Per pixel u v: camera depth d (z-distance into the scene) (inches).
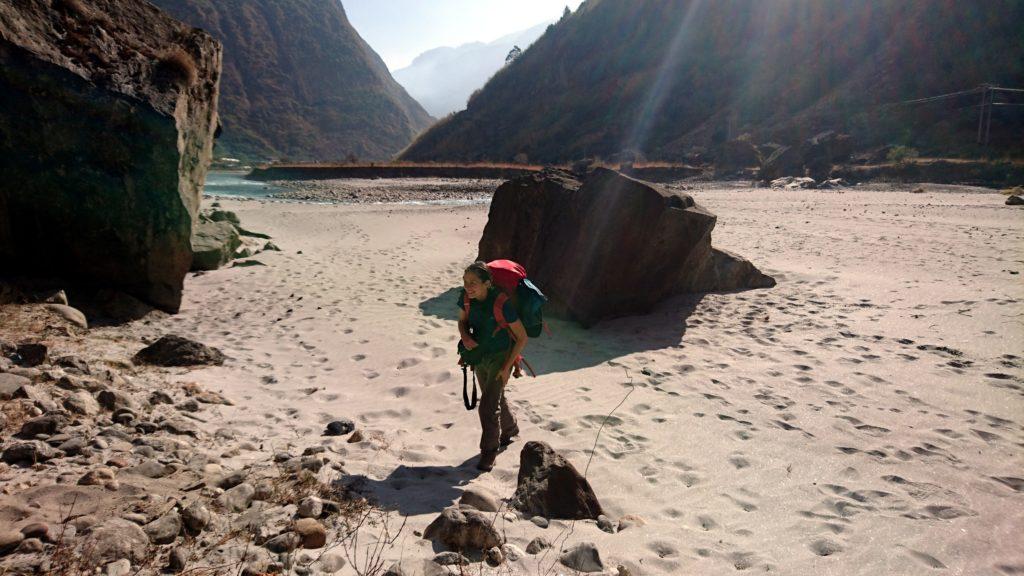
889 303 353.1
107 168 327.0
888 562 123.3
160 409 192.2
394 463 172.4
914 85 2527.1
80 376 201.8
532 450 157.2
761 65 3243.1
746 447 184.4
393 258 605.3
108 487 128.3
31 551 101.7
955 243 544.1
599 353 293.7
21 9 319.6
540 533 131.6
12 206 309.4
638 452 181.2
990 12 2588.6
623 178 360.2
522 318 169.3
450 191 1642.5
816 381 242.1
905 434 191.5
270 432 190.1
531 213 403.9
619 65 3917.3
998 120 2096.5
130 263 341.7
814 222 758.5
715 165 2209.6
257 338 319.0
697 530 137.5
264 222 909.2
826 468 169.5
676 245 360.2
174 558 104.7
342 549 117.1
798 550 128.8
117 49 353.7
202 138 398.6
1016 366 245.6
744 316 349.4
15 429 154.8
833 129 2433.6
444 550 120.3
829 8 3238.2
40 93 309.7
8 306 279.1
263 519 123.6
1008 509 145.4
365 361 282.0
